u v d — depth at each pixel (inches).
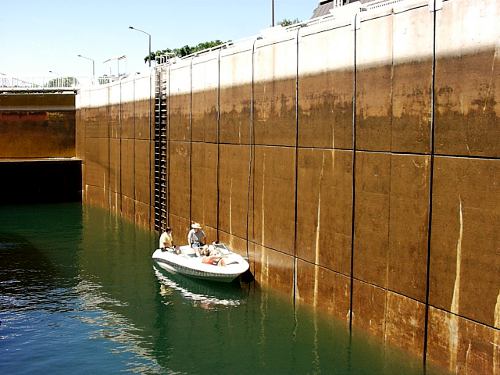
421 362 613.6
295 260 829.2
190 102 1189.1
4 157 1988.2
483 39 534.3
